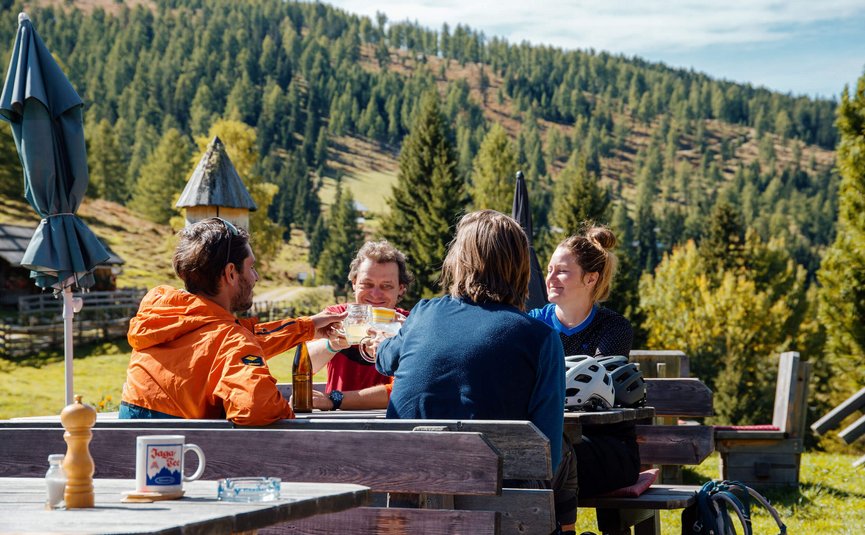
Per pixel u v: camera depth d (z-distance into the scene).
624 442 4.05
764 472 8.45
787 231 172.00
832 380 34.34
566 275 4.74
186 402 3.19
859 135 28.94
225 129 66.81
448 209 46.84
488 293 3.25
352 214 101.56
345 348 4.36
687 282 51.62
